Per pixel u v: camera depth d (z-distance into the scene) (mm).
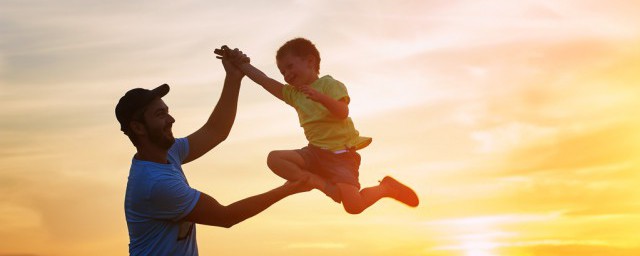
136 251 4609
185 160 5078
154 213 4469
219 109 5234
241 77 5293
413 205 5215
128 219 4605
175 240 4566
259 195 4598
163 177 4441
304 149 4941
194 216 4496
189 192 4484
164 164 4574
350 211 4812
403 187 5211
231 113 5258
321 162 4867
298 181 4609
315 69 5145
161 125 4484
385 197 5129
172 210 4445
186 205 4453
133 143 4586
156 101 4523
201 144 5129
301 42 5133
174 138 4734
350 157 4949
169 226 4543
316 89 4984
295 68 5062
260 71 5254
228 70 5277
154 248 4531
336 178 4832
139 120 4465
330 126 4918
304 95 5035
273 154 4812
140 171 4484
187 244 4660
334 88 4898
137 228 4559
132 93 4512
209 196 4555
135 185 4480
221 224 4566
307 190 4754
